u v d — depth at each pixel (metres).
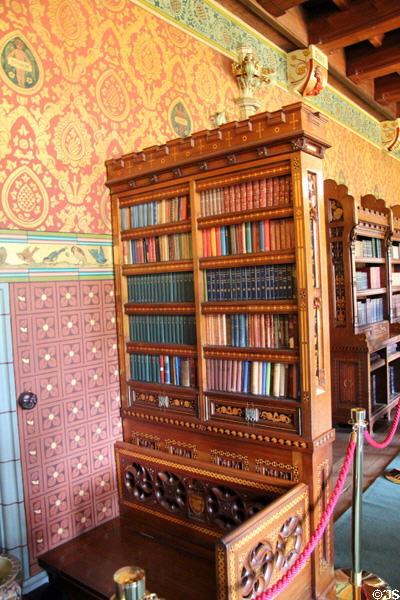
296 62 6.25
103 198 3.70
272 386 3.02
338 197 5.88
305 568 2.80
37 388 3.19
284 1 4.98
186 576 2.90
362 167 9.27
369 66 7.20
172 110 4.34
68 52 3.40
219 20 5.01
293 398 2.91
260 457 3.05
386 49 7.00
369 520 3.87
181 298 3.46
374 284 6.82
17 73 3.07
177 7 4.43
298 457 2.86
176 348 3.46
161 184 3.43
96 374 3.61
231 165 3.05
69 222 3.42
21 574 2.66
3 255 3.00
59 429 3.33
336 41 6.04
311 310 2.80
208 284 3.30
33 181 3.17
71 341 3.42
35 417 3.18
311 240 2.86
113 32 3.76
